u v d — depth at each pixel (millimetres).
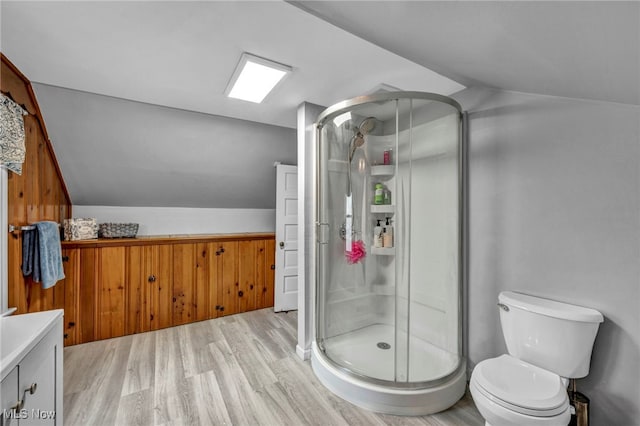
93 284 2736
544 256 1693
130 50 1637
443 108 2014
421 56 1596
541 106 1701
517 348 1640
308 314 2422
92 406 1798
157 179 3268
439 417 1759
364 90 2152
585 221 1528
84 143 2660
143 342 2717
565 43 1013
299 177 2445
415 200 2193
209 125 2947
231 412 1771
